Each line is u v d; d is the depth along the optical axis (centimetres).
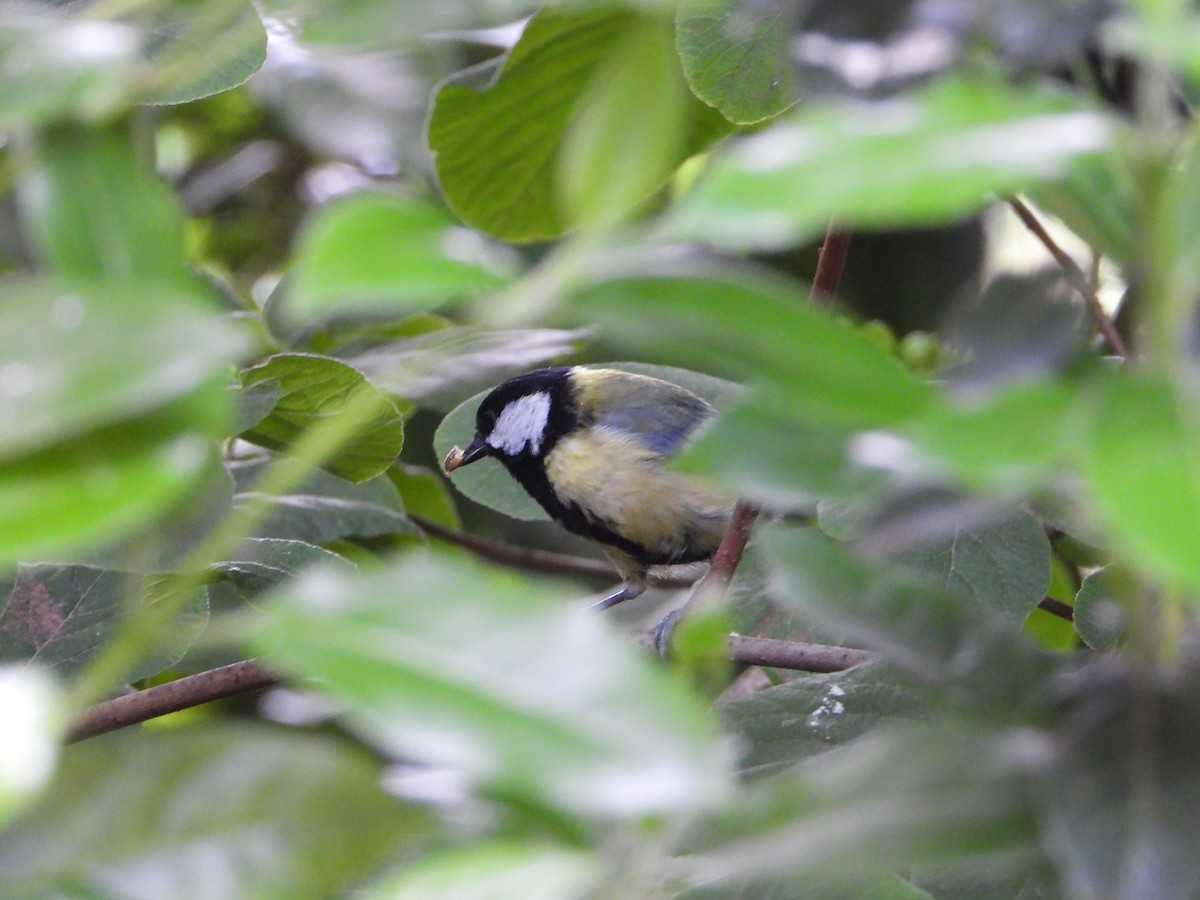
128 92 202
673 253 169
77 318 158
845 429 178
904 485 175
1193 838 179
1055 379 167
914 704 335
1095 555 577
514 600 168
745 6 231
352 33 187
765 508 521
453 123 450
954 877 290
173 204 206
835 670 484
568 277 161
